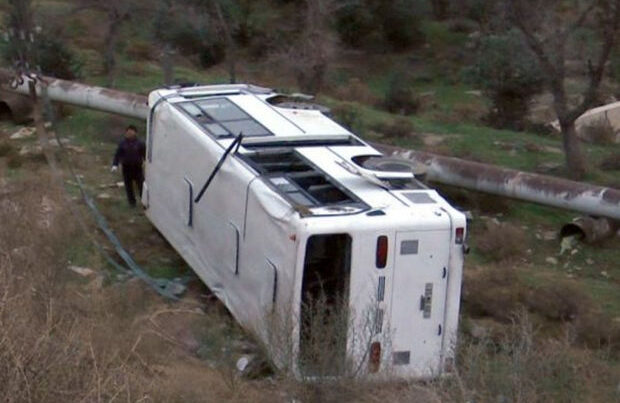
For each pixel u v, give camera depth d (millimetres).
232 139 14195
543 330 14500
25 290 9852
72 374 7902
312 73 29531
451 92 42812
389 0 48156
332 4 36594
